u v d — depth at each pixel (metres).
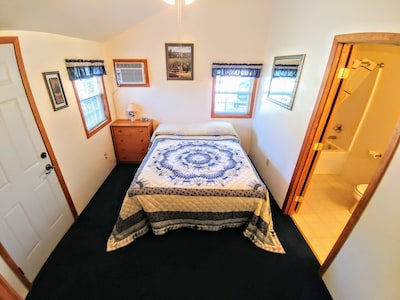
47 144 1.94
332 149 3.50
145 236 2.20
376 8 1.30
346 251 1.51
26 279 1.64
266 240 2.12
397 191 1.12
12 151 1.58
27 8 1.37
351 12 1.51
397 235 1.12
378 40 1.28
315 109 1.94
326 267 1.74
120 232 2.08
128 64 3.39
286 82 2.53
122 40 3.23
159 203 2.06
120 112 3.75
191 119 3.87
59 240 2.12
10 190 1.56
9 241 1.52
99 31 2.66
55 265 1.87
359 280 1.38
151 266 1.89
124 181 3.22
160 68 3.44
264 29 3.19
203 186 2.10
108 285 1.72
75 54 2.47
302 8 2.18
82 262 1.91
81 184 2.55
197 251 2.04
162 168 2.40
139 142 3.60
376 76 2.82
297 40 2.29
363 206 1.35
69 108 2.32
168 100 3.69
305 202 2.83
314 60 1.98
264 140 3.28
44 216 1.91
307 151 2.13
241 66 3.38
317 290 1.72
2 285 1.03
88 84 2.93
